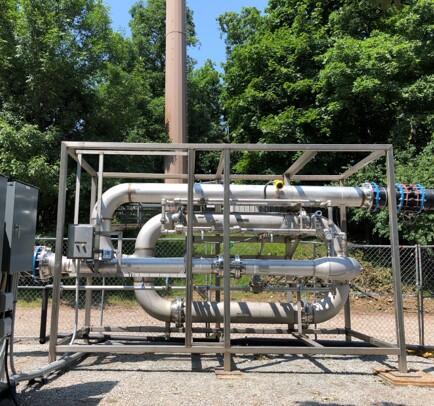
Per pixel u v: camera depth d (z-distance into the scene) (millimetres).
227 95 19516
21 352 6270
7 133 11117
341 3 17719
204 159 22844
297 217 6383
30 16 11797
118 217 7516
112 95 13781
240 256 6711
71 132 13398
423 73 15078
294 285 6859
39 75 12016
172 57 16797
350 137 16562
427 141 15047
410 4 14383
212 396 4434
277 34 18156
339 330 6957
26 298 11352
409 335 8578
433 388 4910
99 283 9719
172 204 6215
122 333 7551
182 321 6375
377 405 4270
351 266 6121
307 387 4828
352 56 14797
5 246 3900
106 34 13727
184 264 6043
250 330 6734
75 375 5180
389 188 5840
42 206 13188
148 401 4246
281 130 16062
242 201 6188
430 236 12086
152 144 5730
